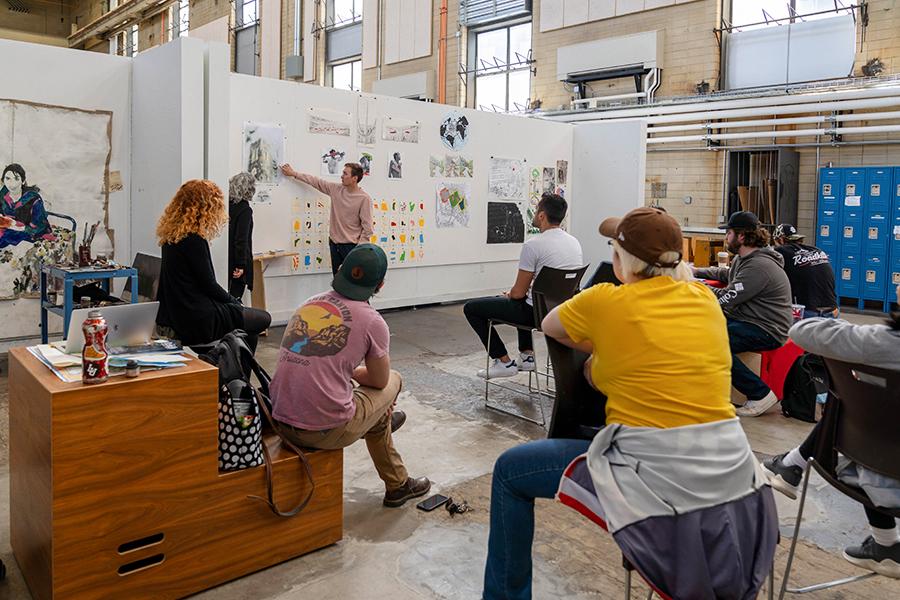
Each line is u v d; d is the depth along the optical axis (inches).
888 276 313.1
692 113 356.8
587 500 64.7
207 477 83.5
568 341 70.4
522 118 331.6
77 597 75.1
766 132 346.9
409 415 158.9
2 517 103.5
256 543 89.6
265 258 239.3
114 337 87.1
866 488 77.8
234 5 630.5
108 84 204.8
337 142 260.5
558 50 418.9
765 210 347.6
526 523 72.6
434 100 498.0
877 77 310.3
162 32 694.5
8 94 186.7
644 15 389.1
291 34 585.3
